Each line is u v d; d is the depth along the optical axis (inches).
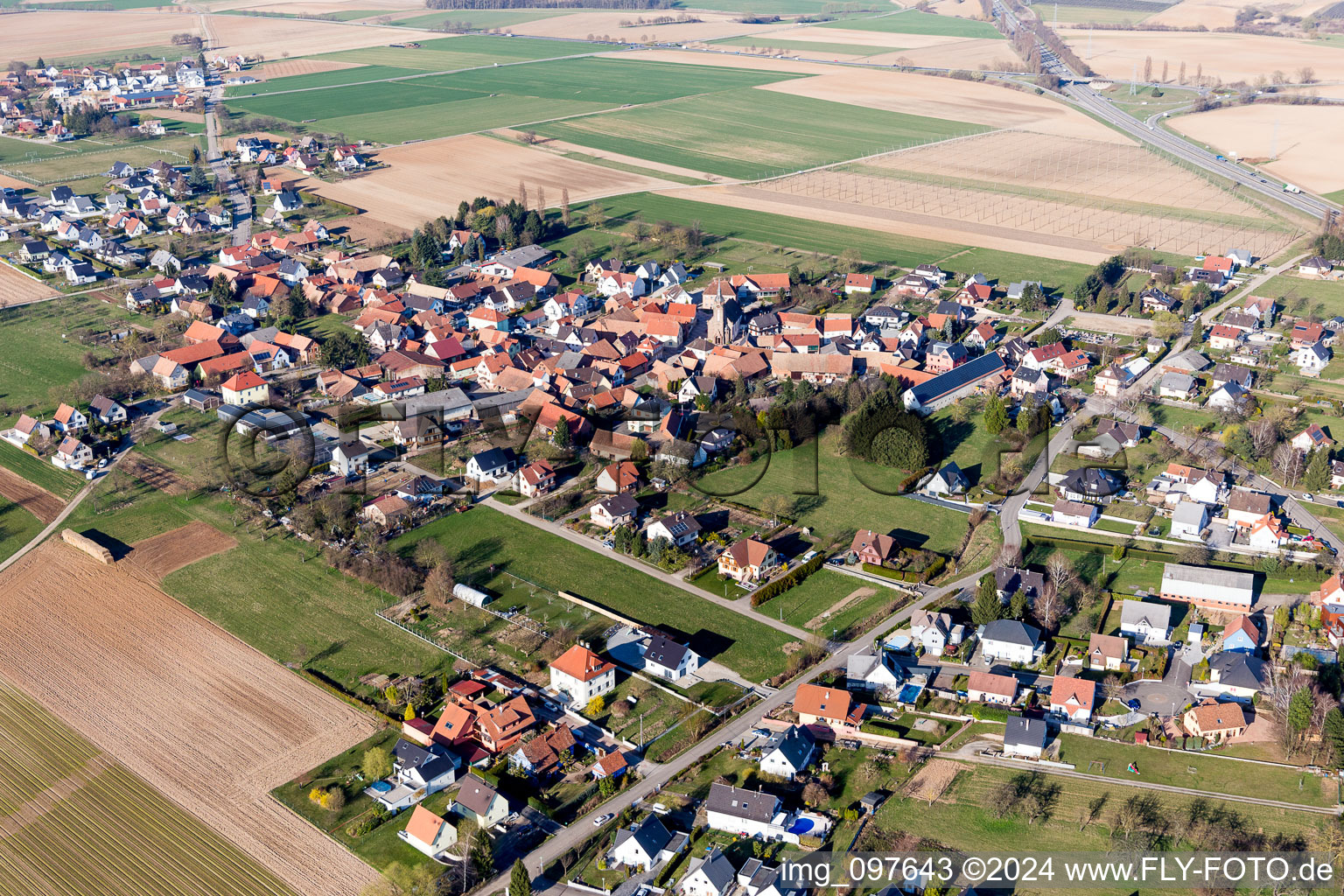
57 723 6318.9
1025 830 5354.3
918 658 6732.3
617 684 6550.2
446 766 5826.8
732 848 5334.6
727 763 5885.8
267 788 5797.2
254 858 5344.5
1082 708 6092.5
